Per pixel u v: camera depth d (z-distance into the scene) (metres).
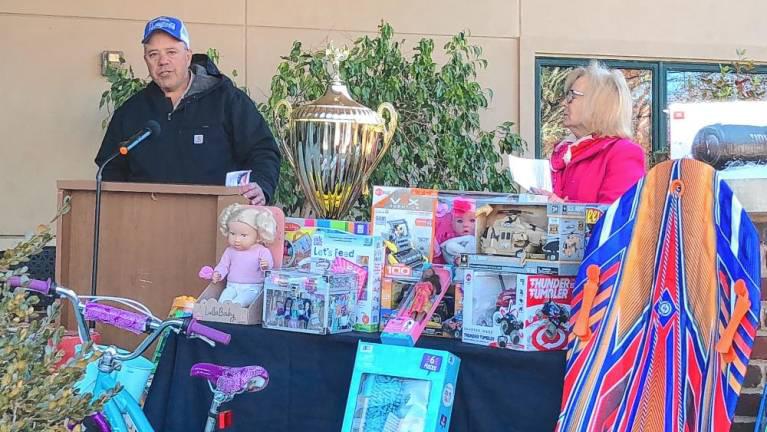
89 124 9.27
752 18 10.66
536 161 5.32
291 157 6.21
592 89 5.23
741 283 3.72
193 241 5.24
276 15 9.67
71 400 3.32
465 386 4.09
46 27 9.21
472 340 4.14
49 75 9.23
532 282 4.01
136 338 5.25
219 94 6.50
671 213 3.89
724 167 4.96
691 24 10.58
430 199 4.53
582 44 10.31
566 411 3.86
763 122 4.98
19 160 9.19
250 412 4.39
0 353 3.28
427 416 3.94
